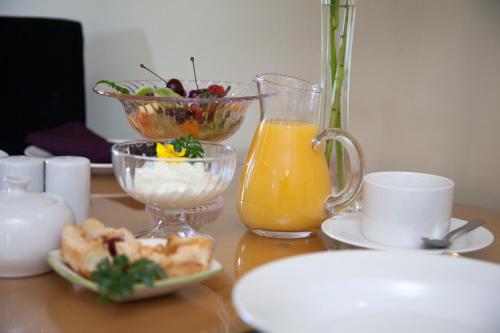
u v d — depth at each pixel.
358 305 0.69
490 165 1.43
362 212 1.01
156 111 1.12
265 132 1.01
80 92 2.16
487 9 1.38
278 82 1.04
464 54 1.43
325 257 0.71
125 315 0.74
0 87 2.04
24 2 2.53
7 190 0.90
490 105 1.41
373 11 1.56
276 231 1.02
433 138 1.51
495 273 0.71
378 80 1.58
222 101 1.11
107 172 1.40
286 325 0.62
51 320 0.72
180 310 0.76
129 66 2.21
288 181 0.99
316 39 1.67
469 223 0.97
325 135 1.00
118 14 2.21
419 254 0.73
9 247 0.81
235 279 0.86
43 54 2.08
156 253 0.76
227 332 0.71
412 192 0.90
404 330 0.67
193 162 0.93
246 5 1.83
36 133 1.50
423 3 1.47
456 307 0.70
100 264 0.74
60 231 0.85
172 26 2.05
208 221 1.10
